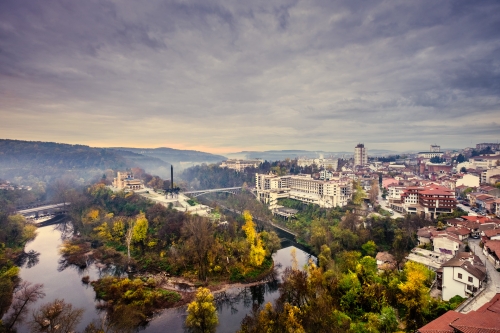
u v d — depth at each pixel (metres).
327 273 102.56
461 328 47.75
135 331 96.69
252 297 120.88
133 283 118.12
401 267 111.12
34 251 169.00
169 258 143.50
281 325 73.88
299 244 184.00
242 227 168.75
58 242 186.38
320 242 157.88
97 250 164.62
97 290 118.94
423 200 180.00
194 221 163.75
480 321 49.31
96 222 193.12
